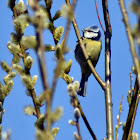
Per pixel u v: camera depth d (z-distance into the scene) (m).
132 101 5.12
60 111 3.20
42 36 2.99
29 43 4.39
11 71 5.74
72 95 4.36
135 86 5.13
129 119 5.07
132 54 3.24
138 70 3.21
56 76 3.04
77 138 3.86
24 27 5.18
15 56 5.76
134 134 5.07
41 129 4.31
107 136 5.43
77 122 3.93
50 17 6.05
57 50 5.31
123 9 3.50
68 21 3.03
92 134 5.14
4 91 5.49
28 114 4.73
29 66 5.06
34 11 3.03
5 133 3.17
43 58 3.00
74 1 3.02
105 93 6.18
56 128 4.58
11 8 5.39
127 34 3.29
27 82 4.82
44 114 4.35
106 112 5.84
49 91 2.99
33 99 4.80
